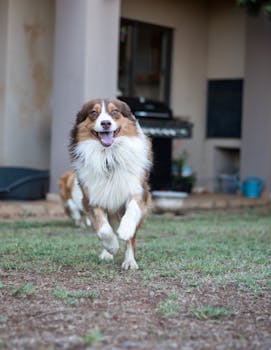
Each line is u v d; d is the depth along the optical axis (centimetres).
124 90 1531
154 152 1435
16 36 1327
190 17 1650
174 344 448
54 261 726
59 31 1223
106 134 661
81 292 575
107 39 1220
